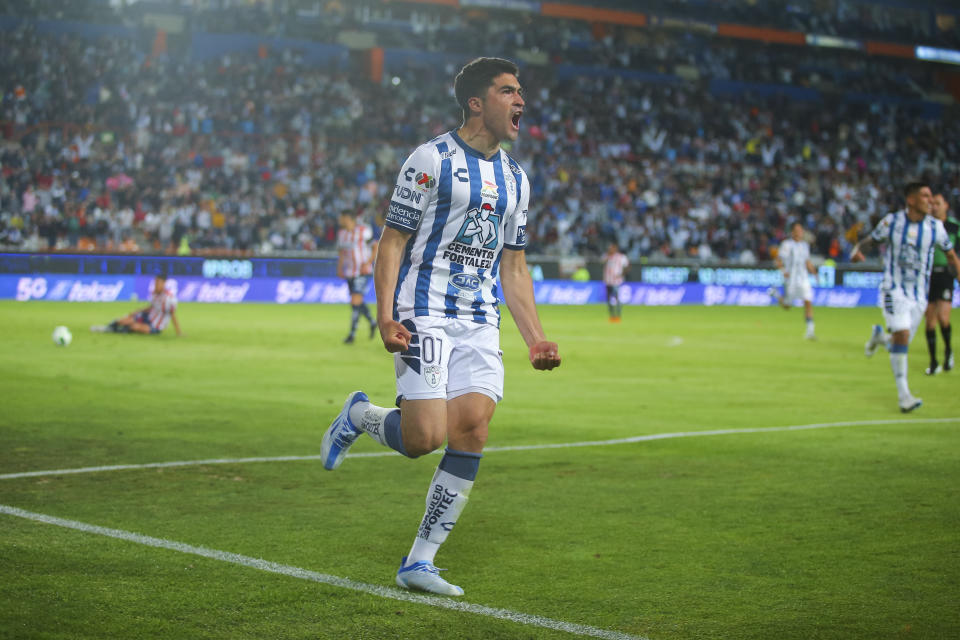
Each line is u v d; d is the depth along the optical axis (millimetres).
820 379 30828
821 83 120750
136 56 89375
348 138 90625
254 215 78000
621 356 37500
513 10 106438
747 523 13039
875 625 9227
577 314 65938
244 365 31609
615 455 17906
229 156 83062
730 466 16969
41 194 73688
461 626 9039
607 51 110938
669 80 112500
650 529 12695
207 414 21734
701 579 10602
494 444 19000
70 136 79375
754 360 36688
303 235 78375
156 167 79625
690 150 103938
